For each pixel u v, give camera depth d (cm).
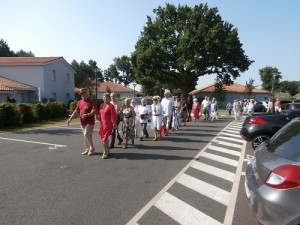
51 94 3912
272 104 2869
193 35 4638
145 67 4884
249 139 1031
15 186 637
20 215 488
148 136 1391
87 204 534
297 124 462
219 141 1270
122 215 488
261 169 396
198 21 4906
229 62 4844
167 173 737
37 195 580
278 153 409
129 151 1022
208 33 4600
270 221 354
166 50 4869
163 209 513
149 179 685
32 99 3688
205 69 4856
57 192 597
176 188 623
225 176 713
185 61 4600
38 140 1279
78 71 7931
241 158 916
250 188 402
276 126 1002
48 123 2142
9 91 3114
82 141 1247
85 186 634
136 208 516
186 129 1762
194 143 1209
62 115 2697
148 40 5050
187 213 498
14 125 1942
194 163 846
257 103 4353
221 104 6656
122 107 1148
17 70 3759
